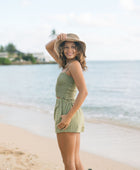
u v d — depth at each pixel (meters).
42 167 3.91
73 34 2.79
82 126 2.81
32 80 32.97
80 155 4.72
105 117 8.70
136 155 4.66
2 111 10.08
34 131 6.59
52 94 17.55
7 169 3.75
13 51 127.56
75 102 2.52
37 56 109.75
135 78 29.58
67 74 2.66
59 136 2.67
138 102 12.63
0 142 5.37
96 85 23.09
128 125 7.29
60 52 2.93
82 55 2.81
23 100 14.25
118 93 16.91
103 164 4.25
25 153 4.59
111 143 5.44
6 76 43.16
